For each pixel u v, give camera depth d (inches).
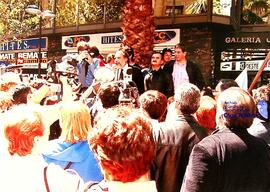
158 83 297.3
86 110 142.6
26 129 97.0
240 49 527.8
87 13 617.9
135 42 393.4
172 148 135.7
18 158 97.0
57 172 97.4
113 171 78.5
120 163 77.5
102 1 558.9
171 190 136.5
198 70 300.4
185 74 295.3
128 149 77.4
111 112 83.2
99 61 300.0
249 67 523.5
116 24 585.3
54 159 137.7
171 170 135.9
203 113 161.9
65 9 644.1
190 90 141.6
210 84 518.3
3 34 636.7
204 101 166.7
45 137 101.6
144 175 80.0
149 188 79.7
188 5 537.6
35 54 679.1
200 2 525.3
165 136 136.9
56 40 656.4
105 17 596.7
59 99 263.6
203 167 104.4
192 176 105.0
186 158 136.3
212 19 513.7
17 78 216.8
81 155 139.0
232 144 107.0
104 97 170.1
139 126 79.7
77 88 293.6
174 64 300.5
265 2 527.2
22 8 636.1
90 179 139.6
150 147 79.2
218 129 115.0
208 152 105.3
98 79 229.9
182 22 534.9
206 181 103.9
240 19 533.3
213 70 523.8
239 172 105.8
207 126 162.6
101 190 94.7
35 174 96.3
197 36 528.1
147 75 300.4
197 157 105.7
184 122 139.7
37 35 671.8
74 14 633.0
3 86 210.4
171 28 544.7
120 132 78.2
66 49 642.8
